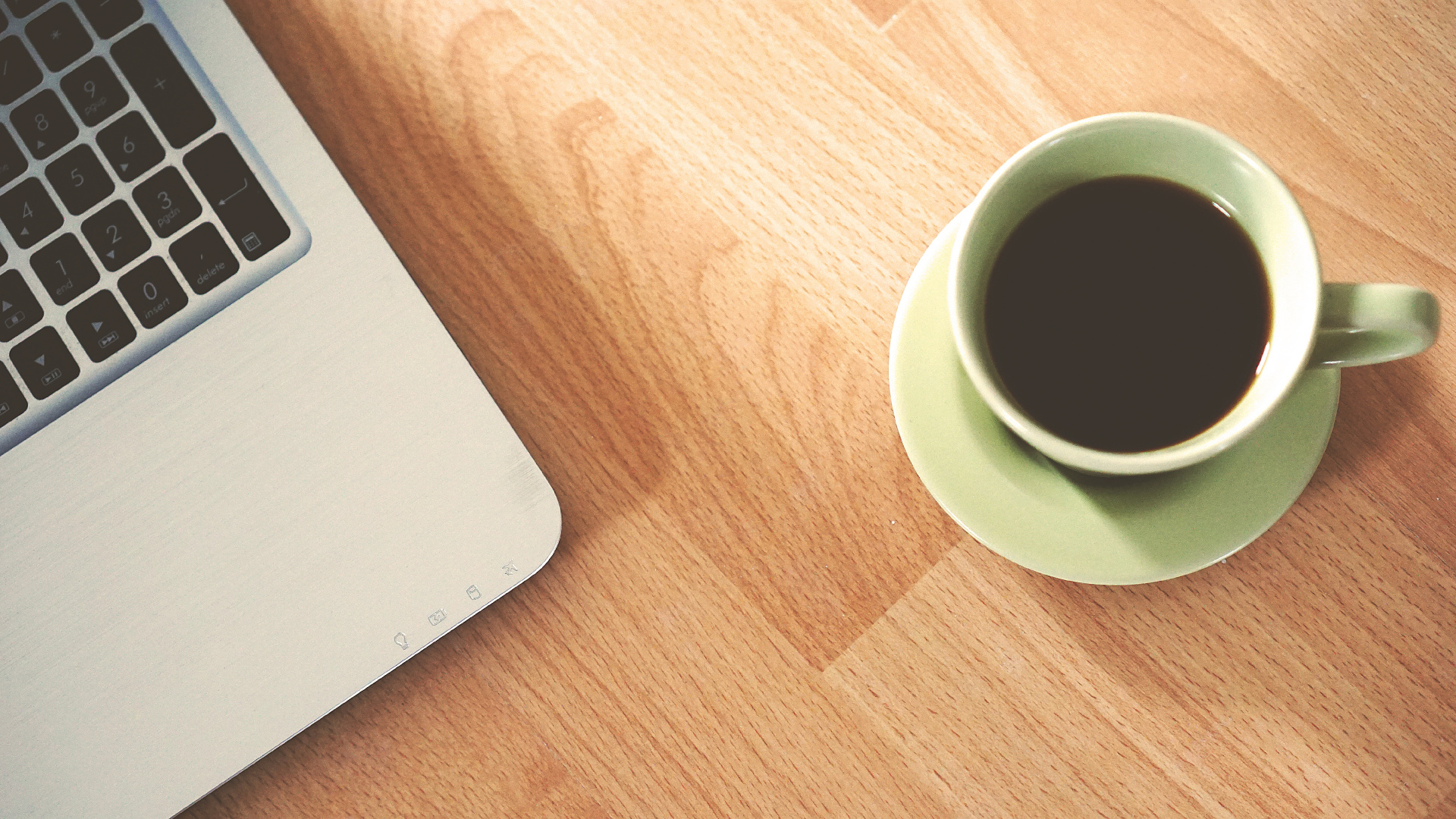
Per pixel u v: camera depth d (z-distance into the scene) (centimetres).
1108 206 51
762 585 55
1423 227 55
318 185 54
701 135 56
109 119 54
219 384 54
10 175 54
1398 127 55
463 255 56
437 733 55
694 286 56
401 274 54
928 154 56
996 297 51
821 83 56
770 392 56
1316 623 54
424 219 56
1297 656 54
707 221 56
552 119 57
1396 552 54
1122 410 51
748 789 55
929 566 55
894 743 55
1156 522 52
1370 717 54
